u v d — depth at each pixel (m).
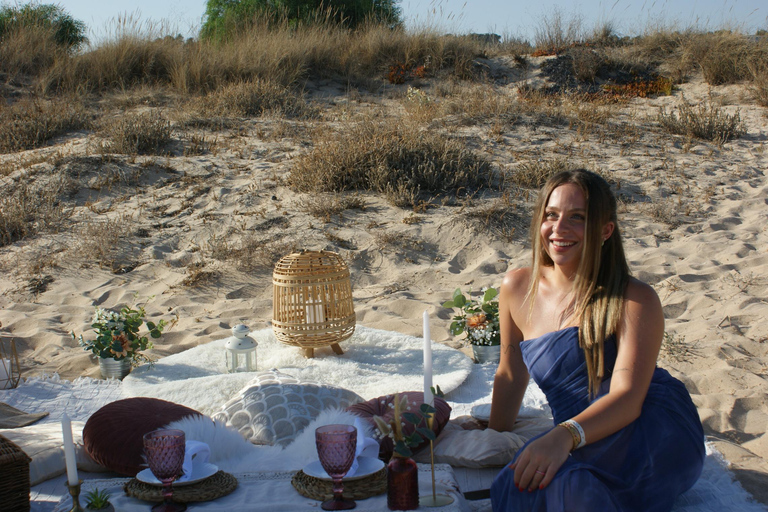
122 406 3.22
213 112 12.14
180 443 2.24
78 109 12.31
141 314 4.92
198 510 2.30
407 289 6.70
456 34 16.19
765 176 9.36
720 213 8.20
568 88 14.02
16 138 11.17
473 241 7.62
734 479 2.88
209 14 20.38
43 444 3.12
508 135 10.84
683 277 6.23
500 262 7.15
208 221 8.25
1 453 2.46
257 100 12.64
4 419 3.82
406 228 7.88
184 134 11.11
